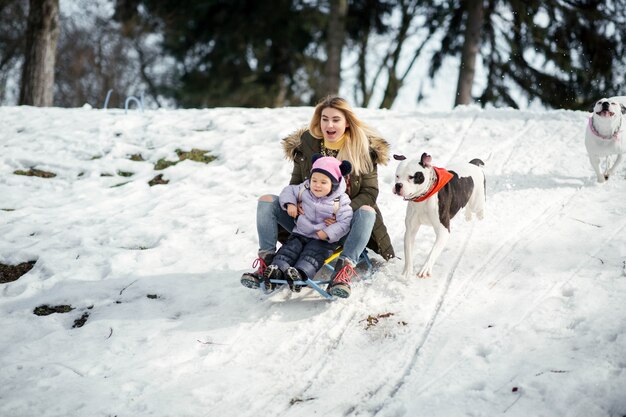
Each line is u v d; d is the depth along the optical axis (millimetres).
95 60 28516
